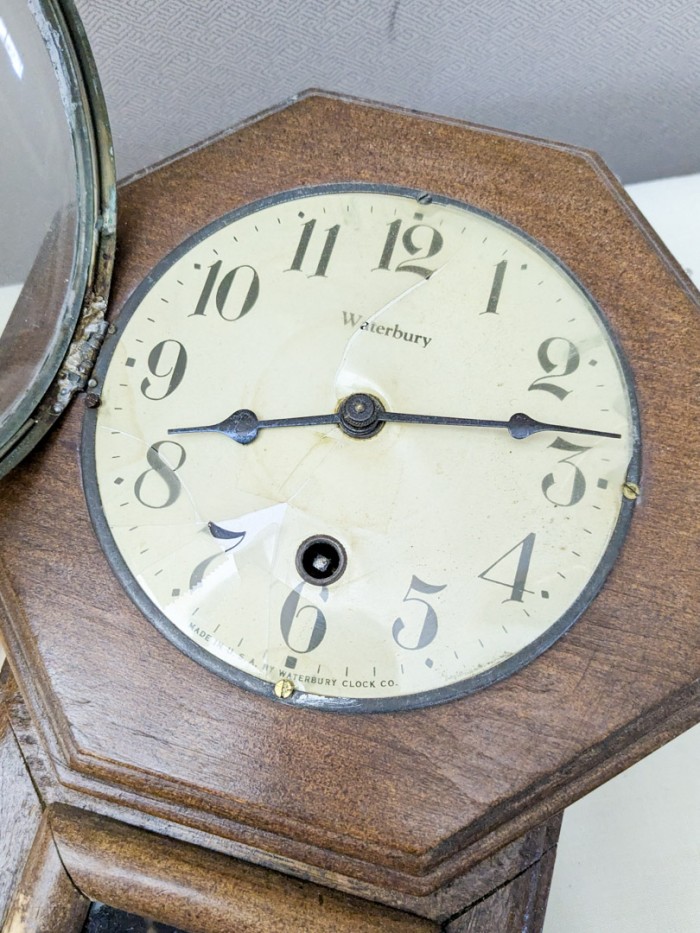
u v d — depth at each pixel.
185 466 0.36
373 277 0.39
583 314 0.37
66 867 0.32
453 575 0.34
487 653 0.33
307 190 0.40
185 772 0.32
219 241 0.39
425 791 0.32
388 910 0.32
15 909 0.32
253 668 0.33
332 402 0.37
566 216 0.39
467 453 0.36
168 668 0.33
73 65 0.37
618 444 0.35
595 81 0.53
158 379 0.37
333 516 0.35
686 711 0.33
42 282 0.37
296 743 0.32
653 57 0.51
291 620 0.34
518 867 0.34
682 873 0.47
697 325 0.37
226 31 0.51
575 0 0.48
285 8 0.49
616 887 0.47
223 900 0.32
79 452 0.36
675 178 0.59
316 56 0.53
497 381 0.37
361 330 0.38
